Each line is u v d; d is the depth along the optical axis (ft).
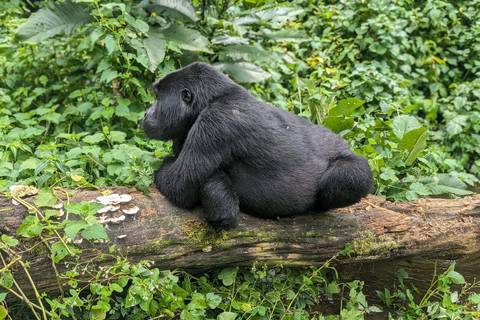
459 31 42.06
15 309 19.06
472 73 42.06
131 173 20.75
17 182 20.35
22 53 33.94
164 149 26.27
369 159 25.14
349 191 19.90
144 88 30.37
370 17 39.93
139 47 27.94
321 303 22.21
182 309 18.52
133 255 18.26
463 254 22.26
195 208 19.74
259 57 32.55
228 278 19.93
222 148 19.10
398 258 21.94
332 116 25.89
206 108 19.62
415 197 24.26
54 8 30.12
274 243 20.21
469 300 21.79
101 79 28.19
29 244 17.02
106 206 18.01
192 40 30.22
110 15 30.48
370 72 33.09
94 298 19.40
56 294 18.79
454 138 36.96
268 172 19.71
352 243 20.86
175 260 19.06
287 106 32.48
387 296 21.90
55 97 32.65
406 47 39.55
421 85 41.32
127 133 28.91
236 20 33.76
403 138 24.88
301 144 20.48
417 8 42.04
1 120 27.35
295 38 36.14
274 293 20.02
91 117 28.30
